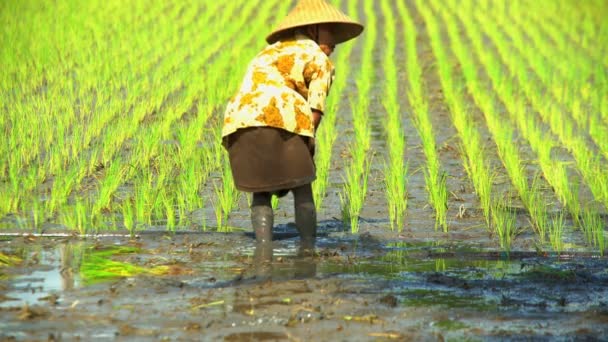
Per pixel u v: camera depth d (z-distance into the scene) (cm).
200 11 4272
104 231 1065
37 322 680
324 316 707
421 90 2661
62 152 1587
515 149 1723
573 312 736
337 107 2302
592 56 3300
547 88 2625
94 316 698
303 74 995
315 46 1002
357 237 1071
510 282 846
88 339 640
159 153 1656
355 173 1396
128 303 741
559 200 1327
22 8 3891
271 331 665
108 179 1273
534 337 661
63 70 2689
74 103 2216
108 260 908
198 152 1608
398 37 3772
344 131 2012
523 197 1294
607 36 3744
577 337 663
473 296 788
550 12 4391
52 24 3538
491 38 3691
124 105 2222
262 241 1015
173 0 4478
